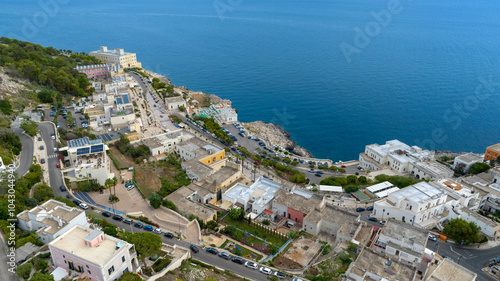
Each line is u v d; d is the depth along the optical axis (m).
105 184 164.25
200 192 164.38
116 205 149.88
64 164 175.00
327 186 188.12
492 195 170.25
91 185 160.75
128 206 149.88
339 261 114.50
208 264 115.56
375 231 143.00
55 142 191.88
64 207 115.94
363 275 104.88
